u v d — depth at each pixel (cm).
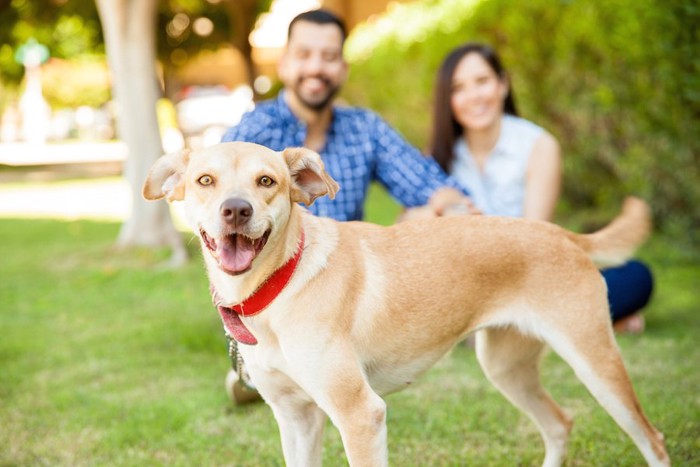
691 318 530
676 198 690
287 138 410
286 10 2534
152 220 849
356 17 1939
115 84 848
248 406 419
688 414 371
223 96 2973
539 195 474
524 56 793
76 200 1408
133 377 467
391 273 286
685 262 676
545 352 327
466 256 295
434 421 386
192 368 481
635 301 486
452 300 292
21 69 2217
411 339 287
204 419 402
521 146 479
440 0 1013
